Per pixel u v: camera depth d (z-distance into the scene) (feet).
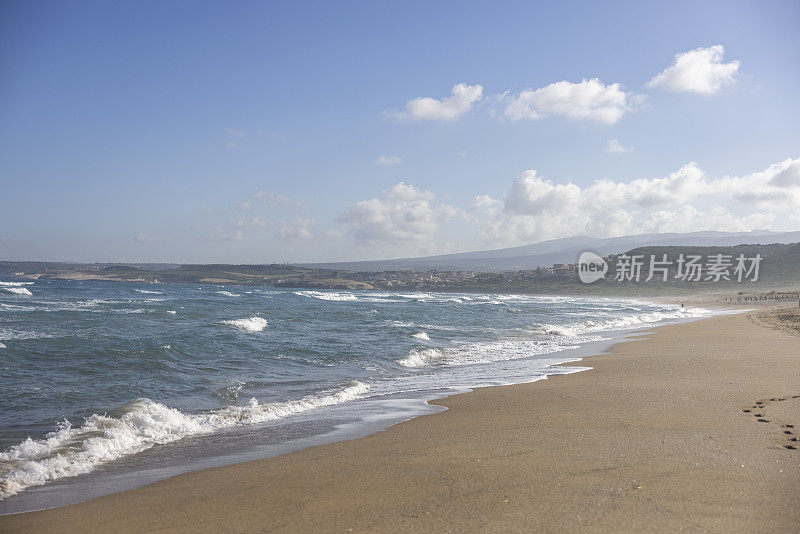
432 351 58.29
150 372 40.78
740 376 37.19
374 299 207.31
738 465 17.08
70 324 70.59
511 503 14.40
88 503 16.24
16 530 14.28
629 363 47.57
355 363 50.01
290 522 13.88
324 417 28.53
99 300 127.24
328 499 15.49
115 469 19.89
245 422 27.43
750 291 367.04
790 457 17.87
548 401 30.76
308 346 58.80
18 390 32.78
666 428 22.79
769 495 14.39
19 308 92.43
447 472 17.58
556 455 19.04
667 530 12.33
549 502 14.34
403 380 41.93
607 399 30.53
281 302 152.66
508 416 27.09
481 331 85.46
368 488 16.30
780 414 24.62
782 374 37.50
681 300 308.19
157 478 18.60
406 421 27.02
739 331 80.89
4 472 19.25
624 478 16.11
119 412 28.40
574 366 47.50
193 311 102.94
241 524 13.94
